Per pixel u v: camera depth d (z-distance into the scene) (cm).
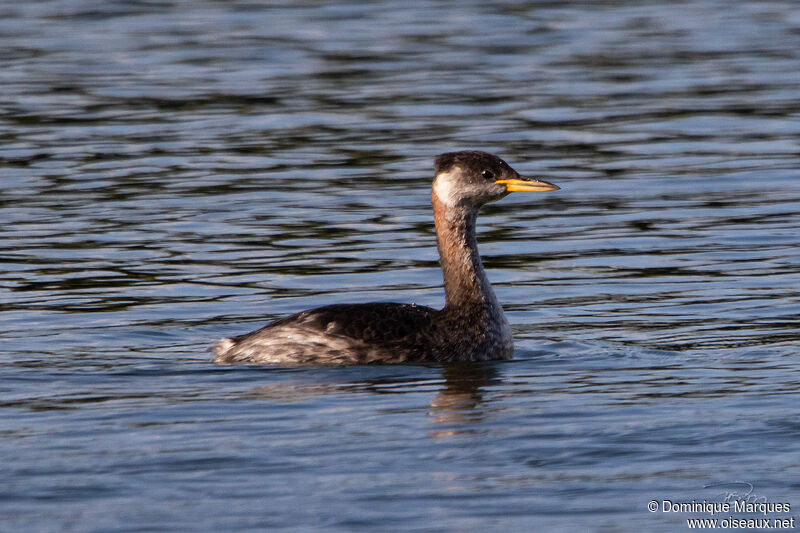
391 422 1069
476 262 1327
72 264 1733
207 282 1650
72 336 1396
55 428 1051
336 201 2100
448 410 1103
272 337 1288
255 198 2120
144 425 1060
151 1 4516
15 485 920
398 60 3425
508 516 866
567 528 847
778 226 1906
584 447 1001
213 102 2911
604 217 1994
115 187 2191
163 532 839
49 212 2025
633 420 1066
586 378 1220
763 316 1459
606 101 2888
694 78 3131
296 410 1104
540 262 1756
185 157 2409
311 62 3400
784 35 3731
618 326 1440
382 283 1648
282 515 866
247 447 1002
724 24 3950
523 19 4081
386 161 2369
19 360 1287
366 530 843
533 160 2372
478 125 2656
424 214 2017
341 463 966
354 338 1278
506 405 1121
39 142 2525
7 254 1784
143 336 1402
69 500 894
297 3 4438
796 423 1047
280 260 1761
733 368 1242
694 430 1036
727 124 2648
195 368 1258
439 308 1531
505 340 1325
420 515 866
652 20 4053
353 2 4441
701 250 1786
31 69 3303
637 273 1680
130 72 3269
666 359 1290
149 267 1720
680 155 2403
